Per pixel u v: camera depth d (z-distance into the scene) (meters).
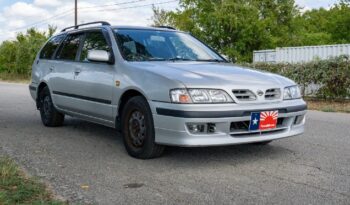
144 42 6.25
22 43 39.88
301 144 6.42
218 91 4.91
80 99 6.62
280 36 30.98
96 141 6.70
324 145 6.37
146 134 5.25
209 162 5.34
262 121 5.08
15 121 8.75
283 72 15.50
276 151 5.94
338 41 36.00
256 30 27.88
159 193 4.21
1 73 40.50
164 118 4.95
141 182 4.55
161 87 5.02
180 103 4.81
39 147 6.25
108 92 5.89
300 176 4.76
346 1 35.88
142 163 5.29
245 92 5.04
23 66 39.25
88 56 5.91
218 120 4.84
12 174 4.57
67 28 7.94
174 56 6.15
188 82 4.89
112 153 5.86
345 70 13.70
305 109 5.64
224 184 4.48
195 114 4.77
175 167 5.12
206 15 28.09
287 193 4.20
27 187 4.18
